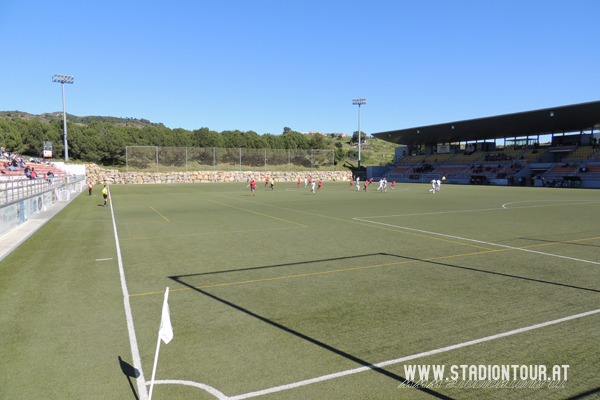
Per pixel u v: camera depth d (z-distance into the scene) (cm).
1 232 1430
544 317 657
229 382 450
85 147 6906
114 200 3142
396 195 3853
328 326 619
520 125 5997
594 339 572
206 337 577
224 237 1440
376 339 570
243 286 835
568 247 1269
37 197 2156
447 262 1058
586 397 424
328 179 7788
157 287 826
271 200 3188
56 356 517
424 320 643
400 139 8019
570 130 6194
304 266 1009
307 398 418
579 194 3984
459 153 7988
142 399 414
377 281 875
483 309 695
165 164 6394
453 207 2622
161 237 1439
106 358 512
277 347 543
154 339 570
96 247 1253
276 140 9219
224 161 6856
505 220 1941
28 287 822
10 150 6675
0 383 450
